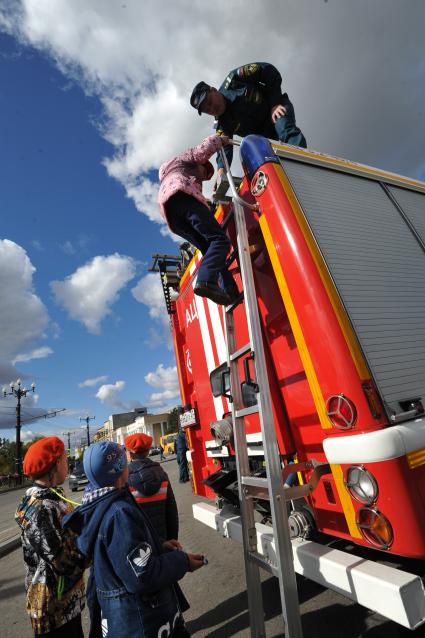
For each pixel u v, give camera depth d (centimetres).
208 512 301
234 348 256
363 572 161
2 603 416
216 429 301
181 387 448
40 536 188
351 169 272
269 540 202
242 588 333
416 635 178
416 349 201
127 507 158
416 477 160
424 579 183
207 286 235
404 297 219
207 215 255
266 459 189
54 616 188
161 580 148
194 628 281
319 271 196
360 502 168
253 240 258
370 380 175
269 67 376
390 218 260
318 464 212
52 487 209
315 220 220
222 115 386
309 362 194
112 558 148
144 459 315
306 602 280
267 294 249
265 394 200
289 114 365
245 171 253
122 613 148
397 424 169
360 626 239
